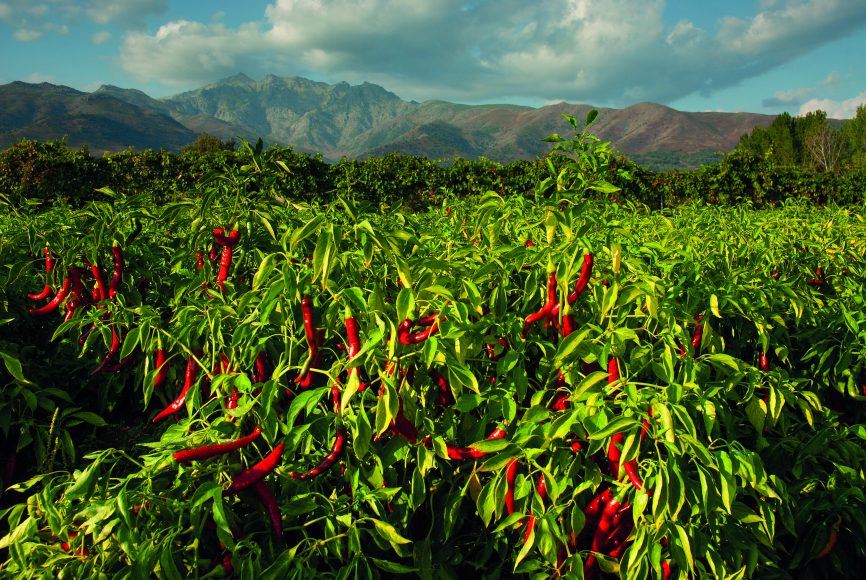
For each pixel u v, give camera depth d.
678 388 2.19
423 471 2.38
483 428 2.55
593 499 2.50
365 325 2.47
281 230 3.62
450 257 3.14
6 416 3.37
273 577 2.03
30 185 17.59
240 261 3.55
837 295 4.87
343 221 2.88
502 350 2.81
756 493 2.49
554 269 2.66
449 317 2.46
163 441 2.32
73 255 3.89
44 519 2.17
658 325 2.88
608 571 2.37
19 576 1.97
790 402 2.87
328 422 2.31
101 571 1.92
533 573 2.53
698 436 2.52
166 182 19.58
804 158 67.44
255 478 2.15
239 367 2.74
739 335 3.63
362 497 2.33
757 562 2.64
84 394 4.57
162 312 4.27
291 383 2.81
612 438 2.27
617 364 2.46
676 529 2.21
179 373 3.96
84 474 1.93
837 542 2.88
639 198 19.55
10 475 3.64
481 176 20.34
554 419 2.34
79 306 3.99
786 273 5.04
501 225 3.35
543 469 2.32
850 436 3.42
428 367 2.31
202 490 1.99
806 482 2.87
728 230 5.62
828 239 5.55
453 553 2.75
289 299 2.41
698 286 3.33
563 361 2.54
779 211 7.45
